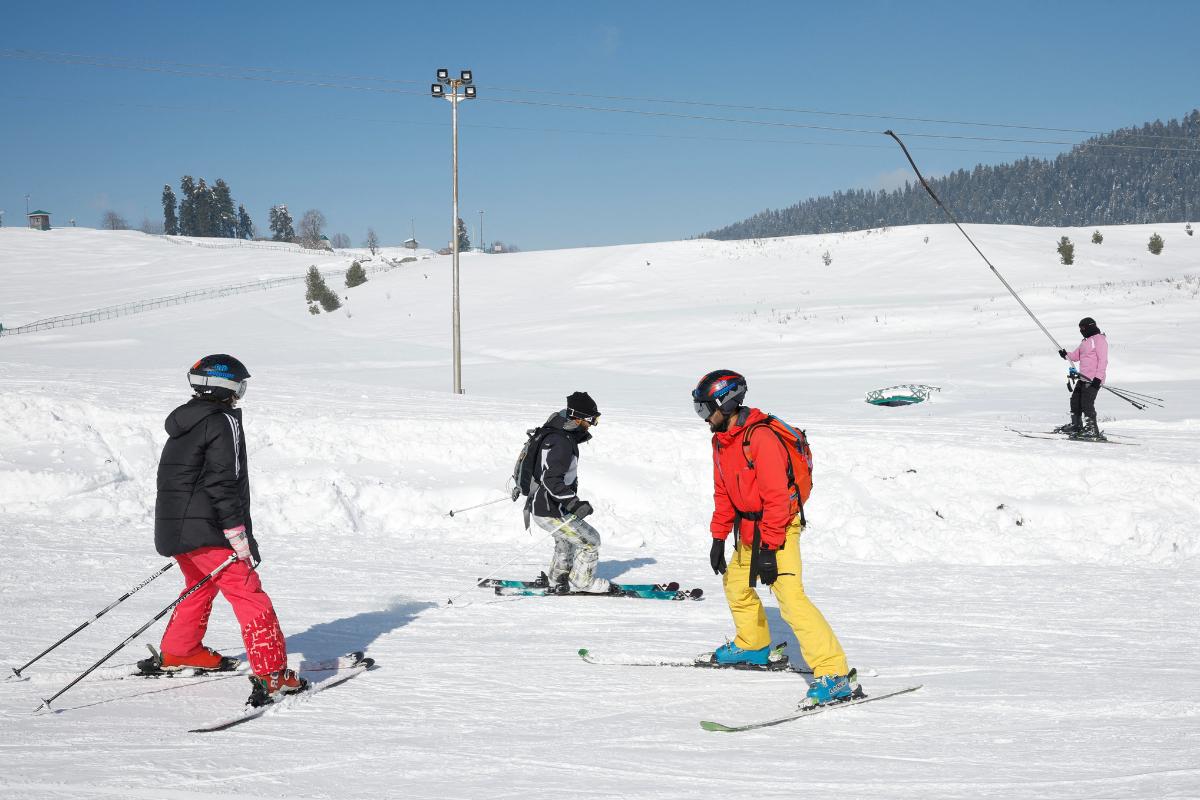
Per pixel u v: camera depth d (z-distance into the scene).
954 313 42.16
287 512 9.89
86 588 6.68
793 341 39.56
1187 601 7.01
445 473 11.21
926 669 5.00
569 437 7.02
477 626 5.97
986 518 10.06
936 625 6.18
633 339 42.38
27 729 3.79
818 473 11.07
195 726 3.86
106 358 41.12
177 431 4.33
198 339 48.34
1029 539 9.58
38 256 103.38
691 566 8.59
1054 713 4.15
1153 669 5.00
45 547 8.05
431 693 4.43
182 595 4.25
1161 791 3.07
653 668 4.93
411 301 62.28
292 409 13.17
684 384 28.78
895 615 6.51
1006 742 3.72
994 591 7.43
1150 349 30.09
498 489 10.74
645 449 11.77
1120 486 10.43
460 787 3.18
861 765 3.44
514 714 4.11
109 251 108.38
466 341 44.78
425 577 7.63
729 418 4.39
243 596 4.27
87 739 3.66
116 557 7.79
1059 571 8.46
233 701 4.26
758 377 29.56
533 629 5.91
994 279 59.31
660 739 3.77
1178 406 20.34
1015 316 40.44
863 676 4.83
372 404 14.52
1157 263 66.38
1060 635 5.89
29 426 10.97
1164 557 9.18
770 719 4.07
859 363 31.88
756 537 4.30
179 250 110.81
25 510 9.48
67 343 47.09
